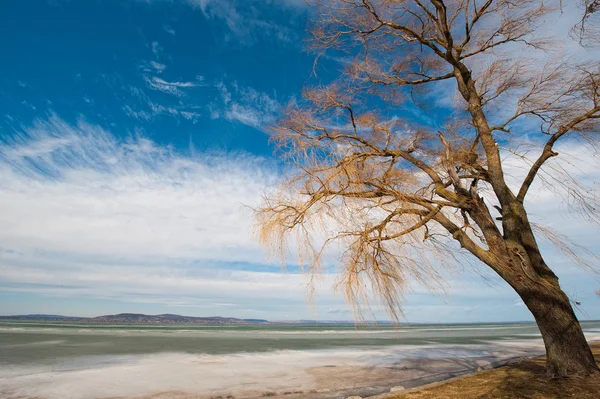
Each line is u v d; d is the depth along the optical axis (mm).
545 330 8109
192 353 19719
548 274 8445
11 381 11602
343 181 8422
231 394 10352
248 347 23484
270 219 8375
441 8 9508
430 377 12633
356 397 8797
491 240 8539
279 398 9875
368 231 8133
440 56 10141
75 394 10172
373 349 22188
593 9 7848
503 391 7414
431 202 8797
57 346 22844
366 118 9328
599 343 17984
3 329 45500
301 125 8945
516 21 9484
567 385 7129
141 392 10508
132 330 52312
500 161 9375
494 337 35781
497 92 10117
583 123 9062
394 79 10578
